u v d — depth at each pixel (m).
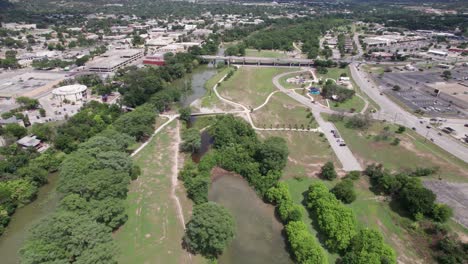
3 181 118.44
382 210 114.50
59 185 109.19
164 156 153.25
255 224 110.38
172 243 99.62
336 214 101.06
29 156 140.25
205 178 126.12
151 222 108.31
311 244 91.75
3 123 172.25
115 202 102.44
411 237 102.00
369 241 91.06
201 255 95.44
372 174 132.50
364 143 164.50
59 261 76.56
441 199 118.81
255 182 130.25
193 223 94.00
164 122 192.12
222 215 95.56
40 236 83.12
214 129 170.50
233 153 147.25
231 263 94.56
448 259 90.25
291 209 108.62
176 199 121.19
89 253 79.94
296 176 135.62
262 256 96.94
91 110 190.12
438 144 162.75
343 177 135.00
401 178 121.00
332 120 192.88
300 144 165.00
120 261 92.00
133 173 132.62
